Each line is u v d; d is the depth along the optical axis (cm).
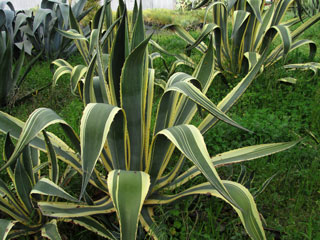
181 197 173
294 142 174
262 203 206
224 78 375
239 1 405
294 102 328
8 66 367
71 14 401
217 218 197
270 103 333
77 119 321
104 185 190
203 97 157
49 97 395
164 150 172
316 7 691
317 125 289
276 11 409
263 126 275
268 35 385
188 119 200
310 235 173
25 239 182
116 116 158
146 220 176
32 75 473
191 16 1077
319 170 228
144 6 1627
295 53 480
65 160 187
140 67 162
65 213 159
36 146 189
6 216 200
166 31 836
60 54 568
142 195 133
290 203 210
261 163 238
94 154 127
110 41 387
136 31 176
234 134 280
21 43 546
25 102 396
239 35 398
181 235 177
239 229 189
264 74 378
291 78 363
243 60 402
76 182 222
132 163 184
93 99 192
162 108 183
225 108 198
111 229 184
